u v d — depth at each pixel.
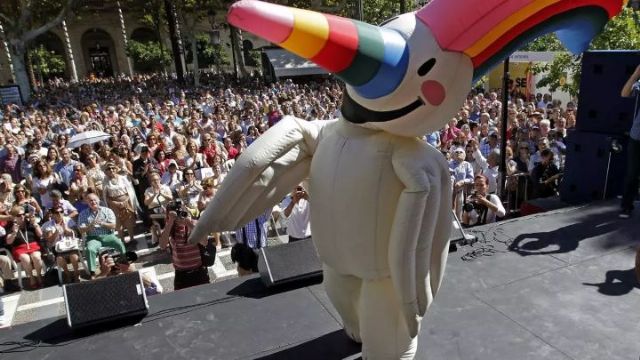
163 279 7.99
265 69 36.97
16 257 7.89
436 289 3.11
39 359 3.66
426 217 2.70
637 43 11.17
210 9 34.47
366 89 2.58
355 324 3.53
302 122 3.12
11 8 30.38
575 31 3.11
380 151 2.74
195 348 3.71
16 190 8.55
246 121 16.00
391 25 2.68
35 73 44.16
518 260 4.62
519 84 17.98
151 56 48.94
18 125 17.22
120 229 9.27
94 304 4.02
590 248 4.77
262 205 3.07
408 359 3.19
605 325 3.61
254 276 4.71
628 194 5.40
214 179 9.15
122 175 9.66
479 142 10.91
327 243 3.02
